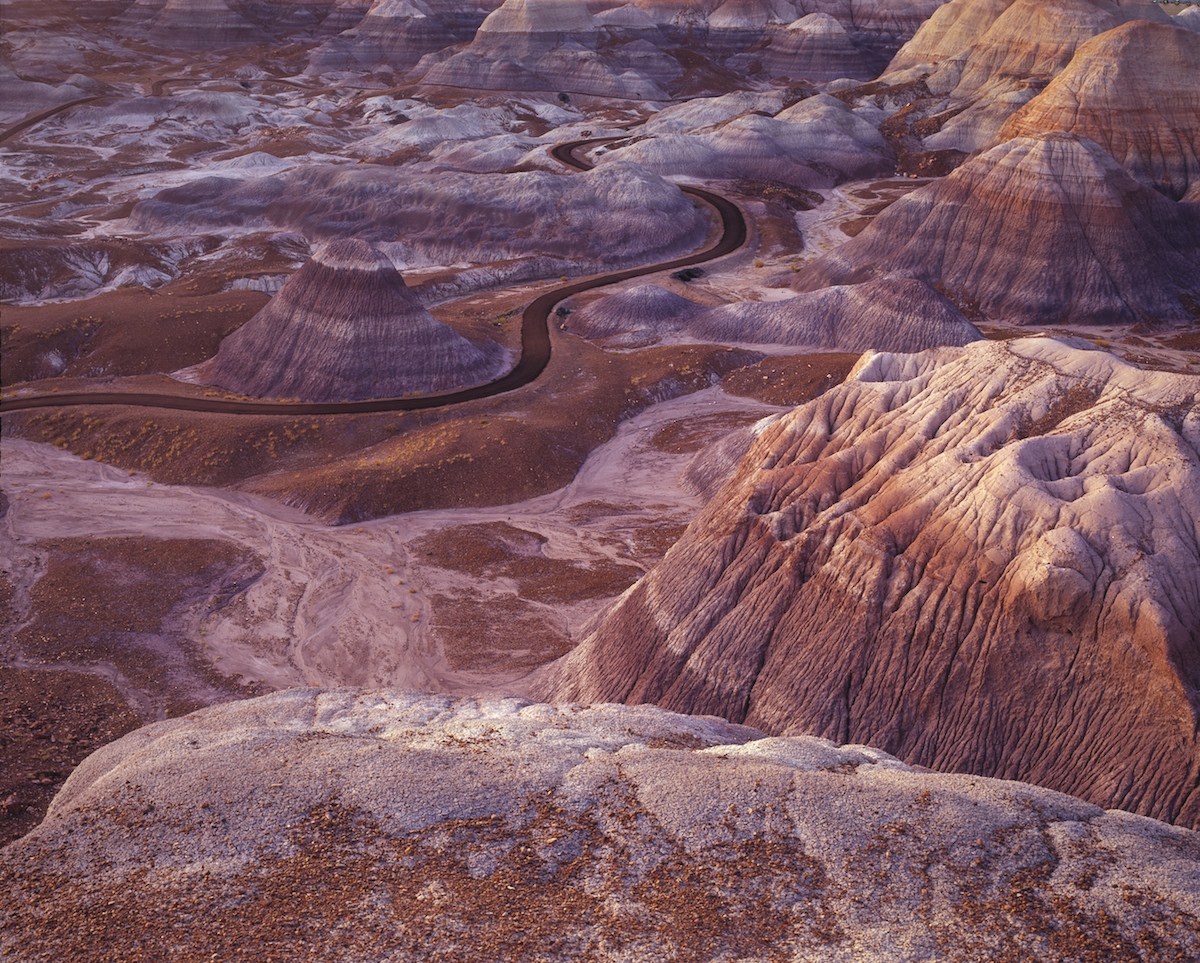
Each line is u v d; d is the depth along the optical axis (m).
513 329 72.81
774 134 126.81
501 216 95.81
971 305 77.31
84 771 21.12
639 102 168.62
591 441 55.72
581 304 79.62
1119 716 22.52
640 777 18.27
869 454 29.70
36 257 84.06
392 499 47.59
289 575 41.22
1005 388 29.02
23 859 16.28
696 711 27.66
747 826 16.67
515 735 21.05
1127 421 26.25
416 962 13.82
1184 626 22.44
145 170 122.75
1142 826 17.05
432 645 36.06
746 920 14.56
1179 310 75.25
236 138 142.25
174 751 19.89
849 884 15.26
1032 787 18.30
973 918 14.45
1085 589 23.06
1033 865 15.58
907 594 25.73
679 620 29.09
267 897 15.24
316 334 60.47
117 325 68.50
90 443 53.53
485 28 187.75
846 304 69.50
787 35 191.50
